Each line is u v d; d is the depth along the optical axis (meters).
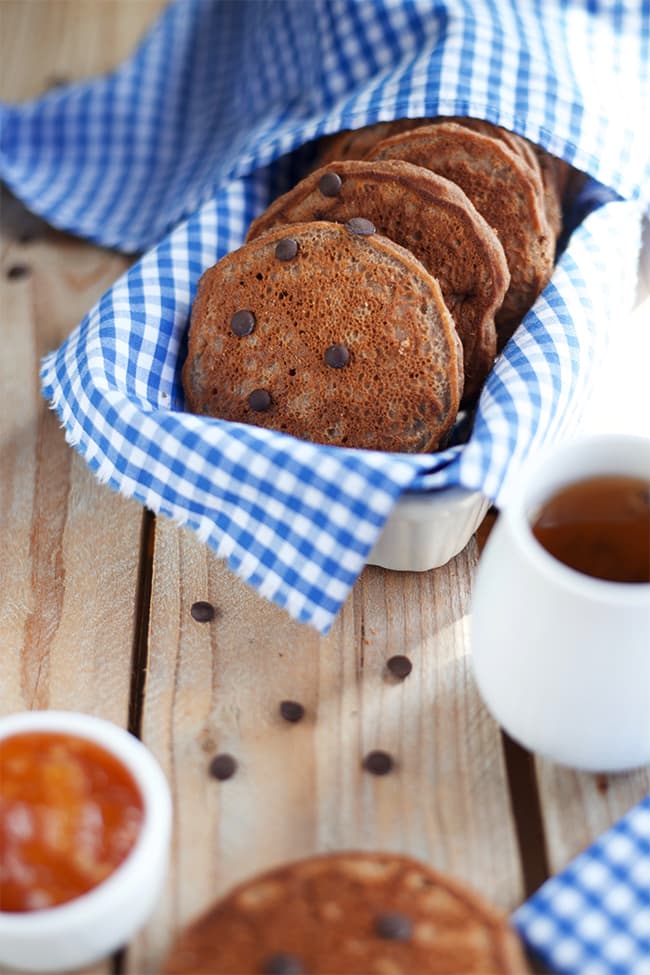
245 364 0.65
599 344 0.65
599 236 0.68
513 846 0.58
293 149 0.71
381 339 0.64
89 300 0.77
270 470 0.60
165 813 0.55
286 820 0.58
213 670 0.62
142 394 0.65
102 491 0.68
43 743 0.56
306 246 0.65
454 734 0.60
